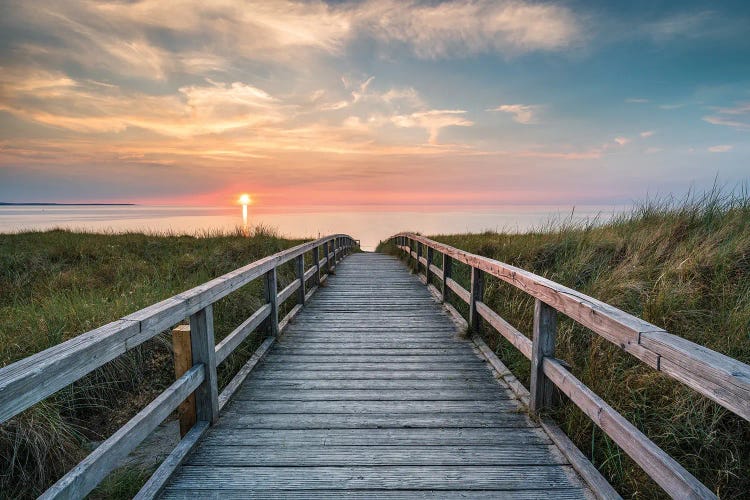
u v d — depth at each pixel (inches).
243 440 107.5
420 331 209.3
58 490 59.2
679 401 108.0
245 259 360.2
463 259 206.5
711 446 100.2
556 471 94.6
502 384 143.9
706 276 169.3
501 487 89.0
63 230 554.3
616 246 233.8
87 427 138.0
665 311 147.6
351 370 157.6
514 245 297.4
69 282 262.8
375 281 368.2
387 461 98.4
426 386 142.7
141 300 202.7
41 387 56.3
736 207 238.5
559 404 116.0
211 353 113.7
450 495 86.6
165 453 117.0
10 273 290.4
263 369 158.9
